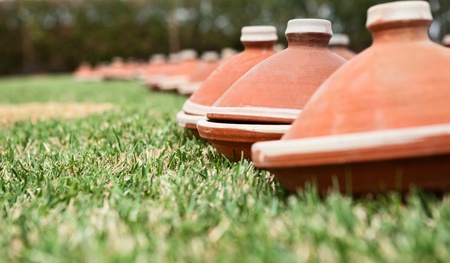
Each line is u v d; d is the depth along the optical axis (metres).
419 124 0.73
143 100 2.99
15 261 0.70
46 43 13.05
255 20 12.52
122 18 13.16
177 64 3.88
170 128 1.60
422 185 0.74
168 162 1.17
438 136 0.70
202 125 1.03
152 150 1.30
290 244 0.69
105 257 0.68
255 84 1.00
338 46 2.20
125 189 0.96
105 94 3.89
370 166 0.73
